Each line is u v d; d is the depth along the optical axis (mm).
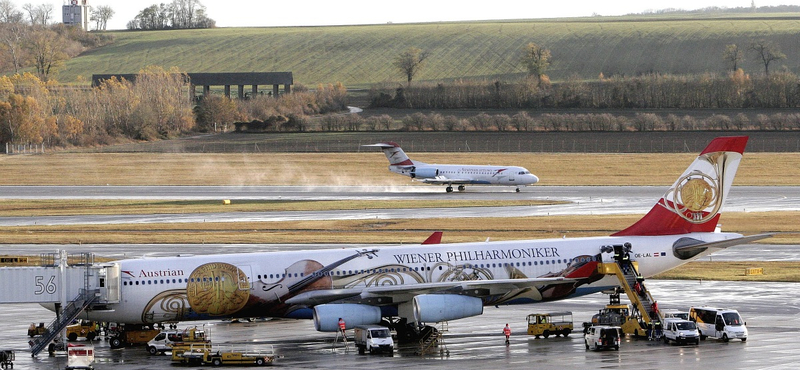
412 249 98000
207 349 83250
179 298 91438
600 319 96375
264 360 82250
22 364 83438
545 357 84000
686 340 88875
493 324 105000
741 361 79688
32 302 88375
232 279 92500
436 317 90250
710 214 103375
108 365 83188
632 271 98812
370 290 91500
